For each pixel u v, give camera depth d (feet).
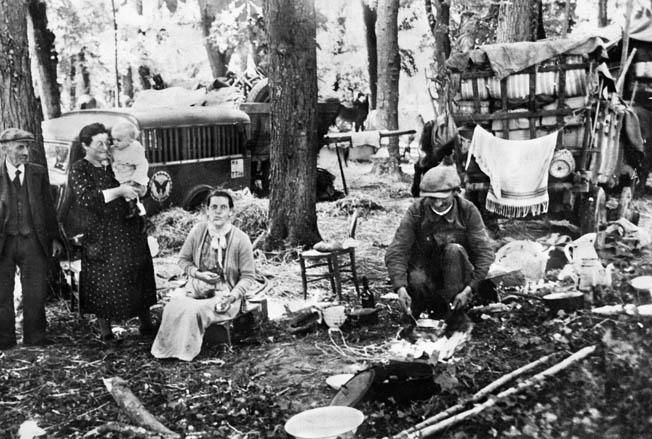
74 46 63.52
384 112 51.62
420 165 30.66
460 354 16.71
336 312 19.56
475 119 26.48
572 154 26.17
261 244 28.99
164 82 74.54
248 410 14.75
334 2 83.92
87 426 14.52
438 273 18.56
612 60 38.91
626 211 28.63
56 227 19.83
